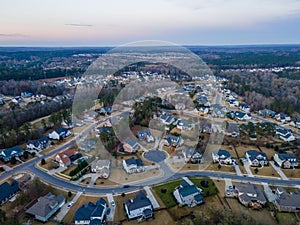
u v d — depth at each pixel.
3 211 33.38
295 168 48.12
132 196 37.78
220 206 36.56
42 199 35.78
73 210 35.66
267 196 39.47
